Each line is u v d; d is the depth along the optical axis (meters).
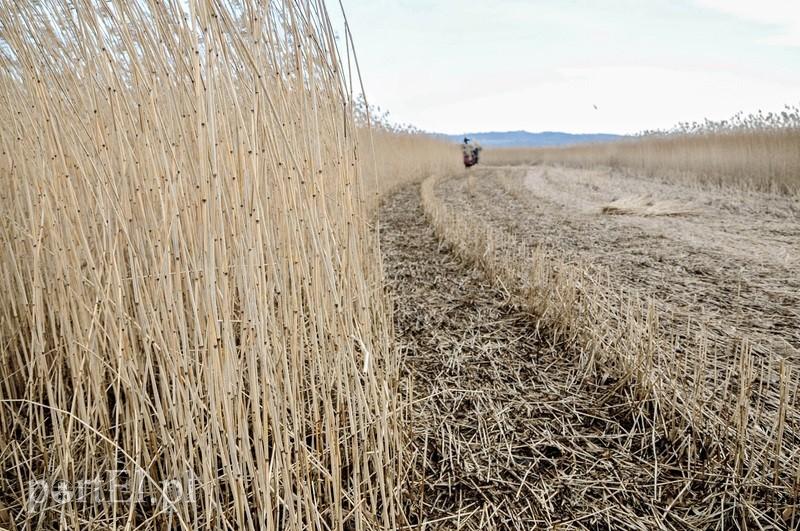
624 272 4.98
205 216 1.46
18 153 2.04
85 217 2.09
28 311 2.27
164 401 1.91
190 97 1.65
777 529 1.88
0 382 2.17
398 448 2.05
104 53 1.66
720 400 2.61
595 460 2.31
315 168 1.80
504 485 2.16
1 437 2.09
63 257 1.89
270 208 1.83
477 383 2.99
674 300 4.14
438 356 3.34
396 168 13.67
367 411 1.88
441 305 4.32
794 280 4.57
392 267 5.60
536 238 6.76
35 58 1.78
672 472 2.23
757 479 2.07
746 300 4.11
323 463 1.95
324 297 1.89
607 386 2.92
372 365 2.05
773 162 10.38
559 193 11.93
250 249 1.54
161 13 1.58
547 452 2.39
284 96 1.75
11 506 1.93
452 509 2.04
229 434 1.57
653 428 2.43
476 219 8.33
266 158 1.71
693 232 6.82
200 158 1.45
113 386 2.25
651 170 16.00
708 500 2.04
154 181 1.72
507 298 4.38
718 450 2.28
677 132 16.14
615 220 7.96
